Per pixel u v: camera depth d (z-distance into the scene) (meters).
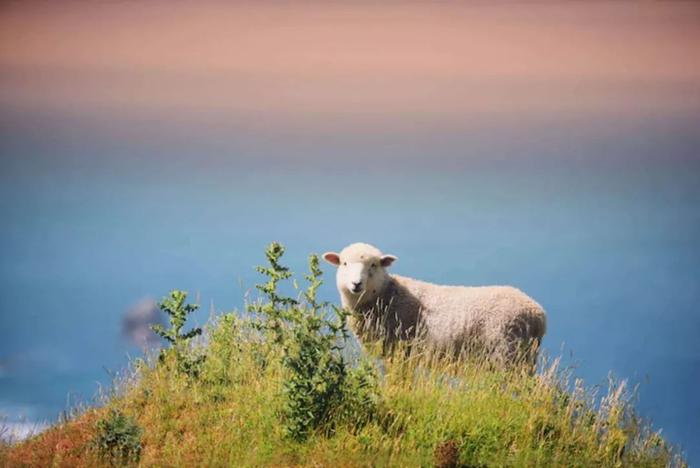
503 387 35.72
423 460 30.55
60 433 33.66
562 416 33.81
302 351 32.34
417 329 38.22
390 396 33.50
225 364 36.66
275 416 32.66
